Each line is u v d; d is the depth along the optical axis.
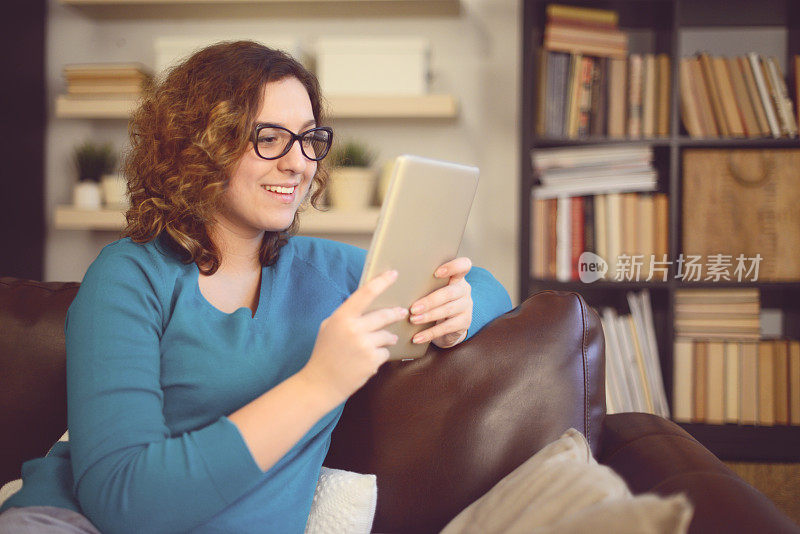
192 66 1.05
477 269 1.39
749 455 2.44
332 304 1.13
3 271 2.62
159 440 0.85
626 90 2.49
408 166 0.83
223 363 0.97
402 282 0.91
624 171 2.48
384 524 1.14
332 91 2.62
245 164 1.00
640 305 2.50
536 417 1.14
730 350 2.48
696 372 2.49
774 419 2.50
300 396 0.83
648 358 2.48
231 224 1.07
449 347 1.17
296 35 2.87
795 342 2.48
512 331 1.19
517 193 2.81
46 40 2.90
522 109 2.46
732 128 2.48
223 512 0.93
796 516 2.05
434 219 0.91
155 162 1.06
